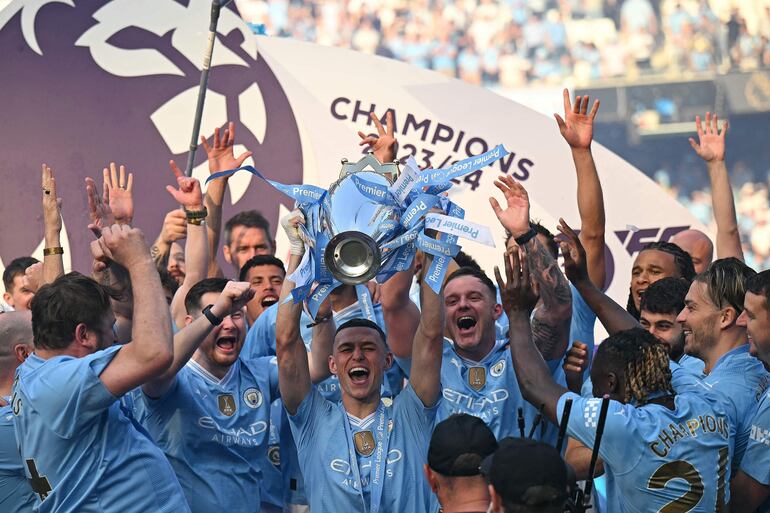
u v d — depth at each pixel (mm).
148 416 5836
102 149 8727
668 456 4715
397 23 24031
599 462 5391
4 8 8617
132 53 8797
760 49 22891
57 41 8711
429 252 4773
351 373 5629
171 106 8828
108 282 5855
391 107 8922
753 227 21688
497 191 8883
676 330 5695
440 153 8906
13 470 4977
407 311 5801
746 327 5320
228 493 5883
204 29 8898
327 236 4762
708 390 5047
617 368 4863
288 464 6496
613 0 23672
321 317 5852
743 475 5102
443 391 6031
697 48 23141
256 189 8922
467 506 4051
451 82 8906
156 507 4883
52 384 4680
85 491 4770
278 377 5859
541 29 23812
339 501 5508
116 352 4668
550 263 5578
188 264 6496
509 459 3732
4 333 5328
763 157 22172
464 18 24000
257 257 7457
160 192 8789
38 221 8633
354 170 5016
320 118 8945
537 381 4980
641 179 9016
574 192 8883
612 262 9008
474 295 6082
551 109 23609
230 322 5953
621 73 23375
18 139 8641
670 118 22781
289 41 8969
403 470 5562
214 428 5898
